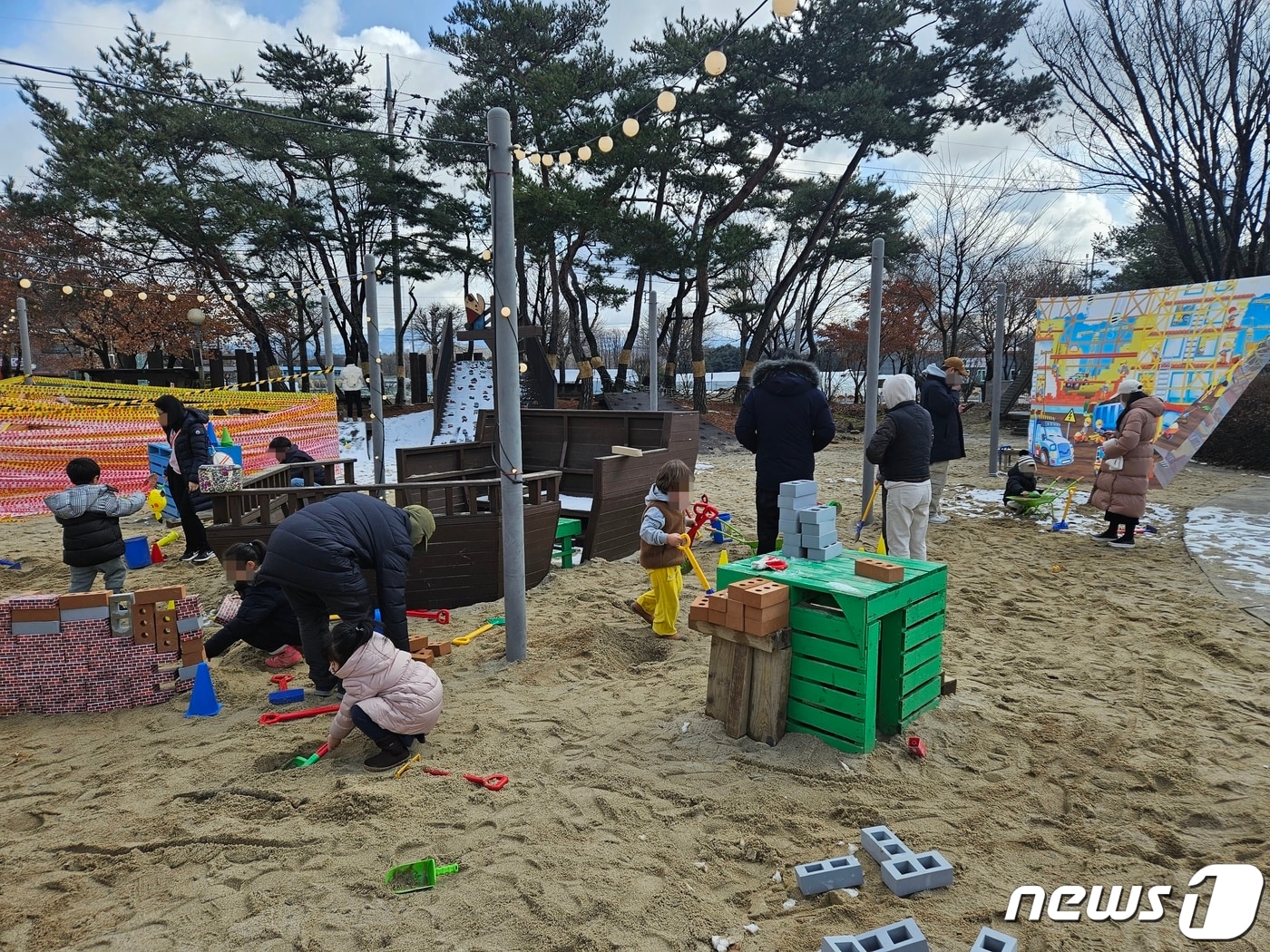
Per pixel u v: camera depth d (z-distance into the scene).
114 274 23.05
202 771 3.78
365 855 3.05
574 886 2.85
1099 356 12.63
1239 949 2.51
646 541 5.49
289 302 28.94
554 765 3.77
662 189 24.38
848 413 29.19
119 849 3.13
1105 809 3.37
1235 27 15.91
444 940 2.59
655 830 3.23
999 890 2.83
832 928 2.63
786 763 3.73
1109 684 4.75
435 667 5.11
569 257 24.53
